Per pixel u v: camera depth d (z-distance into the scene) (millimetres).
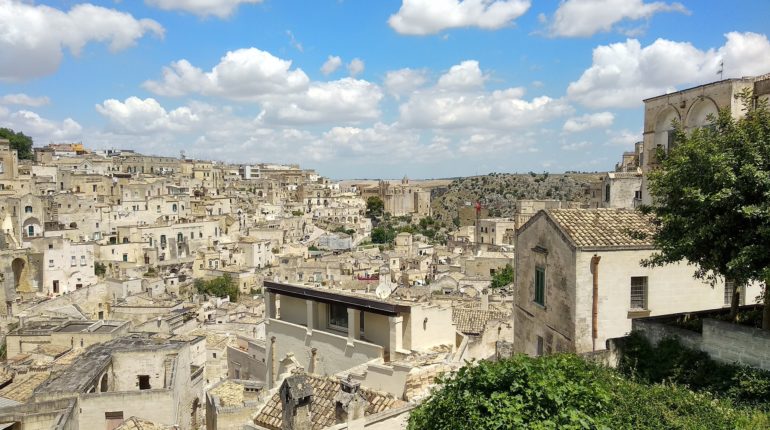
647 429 16578
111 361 40969
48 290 99812
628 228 27172
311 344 33031
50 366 45531
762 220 18516
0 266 93438
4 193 123062
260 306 90688
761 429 16250
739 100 31016
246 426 22281
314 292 33156
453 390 16531
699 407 17750
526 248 31484
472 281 92688
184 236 141625
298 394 19359
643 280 26188
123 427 32562
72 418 32219
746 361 19656
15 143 183500
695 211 20422
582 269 25281
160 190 163375
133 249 127188
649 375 21656
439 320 31312
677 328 22203
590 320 25422
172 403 36438
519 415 14766
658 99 37188
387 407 20797
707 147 20297
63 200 131500
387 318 30047
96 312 92375
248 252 135500
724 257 20000
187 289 112688
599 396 16062
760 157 18781
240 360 56656
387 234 198625
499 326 43125
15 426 30047
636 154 93438
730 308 24469
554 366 17000
